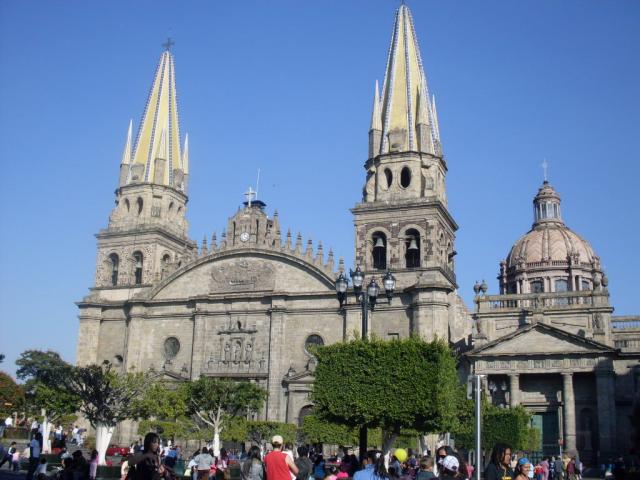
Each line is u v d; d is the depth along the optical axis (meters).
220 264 87.12
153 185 95.38
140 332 88.38
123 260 92.88
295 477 24.84
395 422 47.81
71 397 64.75
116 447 75.81
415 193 83.62
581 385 82.38
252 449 27.14
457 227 90.06
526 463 18.67
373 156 86.88
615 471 15.34
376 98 89.12
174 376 84.19
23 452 64.50
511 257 116.62
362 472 20.66
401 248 81.75
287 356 81.50
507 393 82.56
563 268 111.12
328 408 49.09
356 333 51.28
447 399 48.41
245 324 84.12
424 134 86.00
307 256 83.38
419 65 90.31
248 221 87.12
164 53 102.25
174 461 41.84
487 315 89.94
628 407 82.38
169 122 99.50
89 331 90.19
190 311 87.00
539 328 82.00
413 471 36.22
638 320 91.06
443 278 80.56
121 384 58.97
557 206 121.19
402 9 93.06
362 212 84.19
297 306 82.50
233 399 70.06
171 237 94.75
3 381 110.94
